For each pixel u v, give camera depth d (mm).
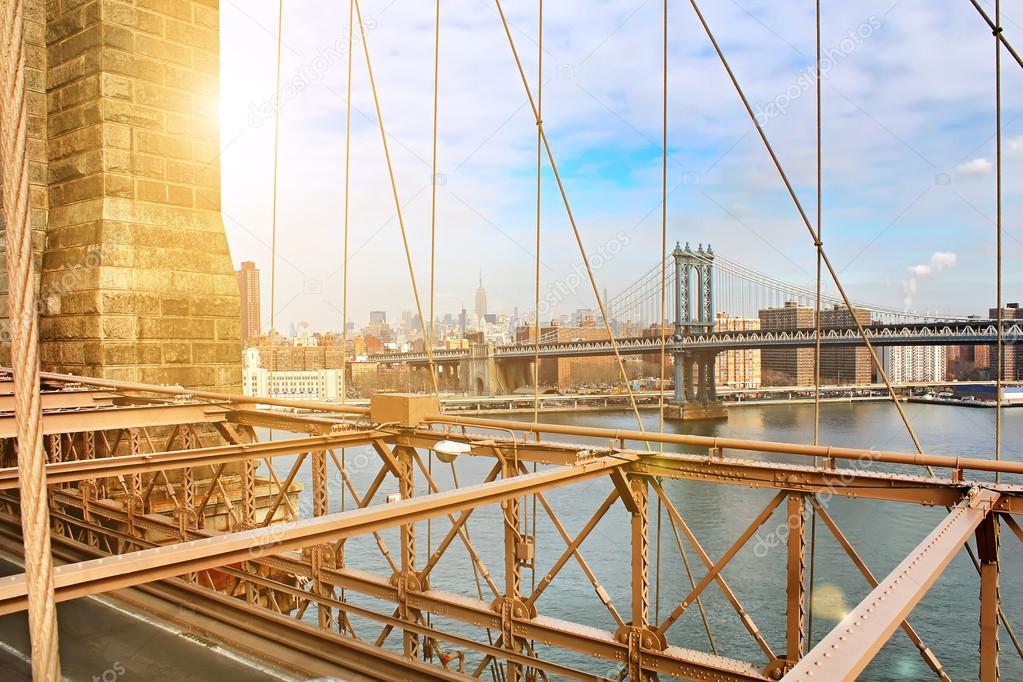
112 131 14523
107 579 3799
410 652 7910
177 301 15234
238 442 11258
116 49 14641
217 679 7277
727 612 31078
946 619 29516
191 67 15789
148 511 12086
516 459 7723
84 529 13359
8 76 2510
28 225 2598
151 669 7500
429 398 8766
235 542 4250
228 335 16094
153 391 11711
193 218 15711
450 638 7617
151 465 8320
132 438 12602
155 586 9555
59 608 9242
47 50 15648
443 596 7770
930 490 5805
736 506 42000
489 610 7473
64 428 10141
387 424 8711
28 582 2627
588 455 7188
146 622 8773
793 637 6262
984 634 5379
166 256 15148
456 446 7375
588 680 6859
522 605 7312
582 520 41312
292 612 12359
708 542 37406
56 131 15414
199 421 11352
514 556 7480
